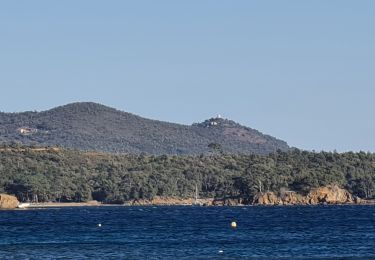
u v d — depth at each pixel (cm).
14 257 19462
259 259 18775
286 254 19838
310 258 18900
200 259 18875
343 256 19288
